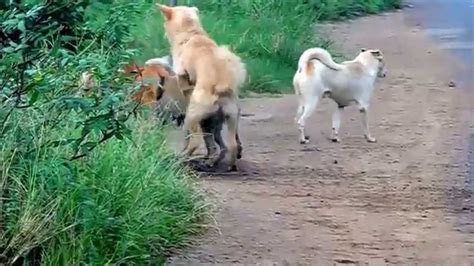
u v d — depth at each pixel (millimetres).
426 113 16984
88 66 7707
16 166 7656
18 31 7738
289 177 12102
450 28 29266
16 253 7355
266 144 14289
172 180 9562
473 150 13883
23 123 7859
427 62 23172
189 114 12266
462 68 22297
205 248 8906
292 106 17656
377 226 9805
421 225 9875
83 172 8234
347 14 31281
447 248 9094
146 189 8867
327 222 9906
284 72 20250
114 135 7996
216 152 12438
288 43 21484
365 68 14672
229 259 8641
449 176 12219
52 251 7492
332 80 14438
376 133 15203
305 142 14453
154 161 9586
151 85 11484
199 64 12539
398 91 19281
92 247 7691
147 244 8367
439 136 14977
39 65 7777
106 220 7945
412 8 34594
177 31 13227
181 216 9195
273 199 10820
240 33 21781
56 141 7863
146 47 18172
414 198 11031
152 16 18922
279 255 8797
